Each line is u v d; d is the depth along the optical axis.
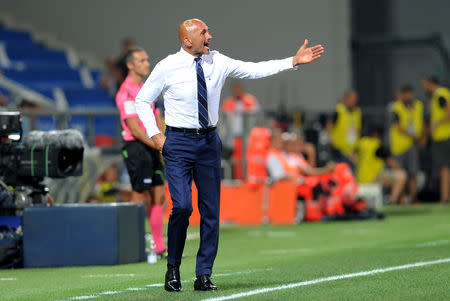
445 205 58.09
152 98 20.27
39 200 29.00
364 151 58.09
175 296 19.45
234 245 35.31
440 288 20.02
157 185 29.41
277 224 46.72
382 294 19.27
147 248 31.78
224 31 74.19
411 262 25.59
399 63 72.88
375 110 59.78
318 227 44.06
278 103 72.88
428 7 72.12
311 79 73.06
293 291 20.00
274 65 20.47
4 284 23.66
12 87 63.91
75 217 27.62
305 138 52.97
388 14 73.06
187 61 19.97
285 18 73.44
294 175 47.34
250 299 18.75
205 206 20.44
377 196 56.22
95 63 77.75
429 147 61.38
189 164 20.20
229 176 48.12
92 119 43.22
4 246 27.59
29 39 77.56
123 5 77.00
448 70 71.56
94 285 22.59
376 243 34.28
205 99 19.98
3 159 28.22
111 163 43.53
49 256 27.62
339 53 72.94
